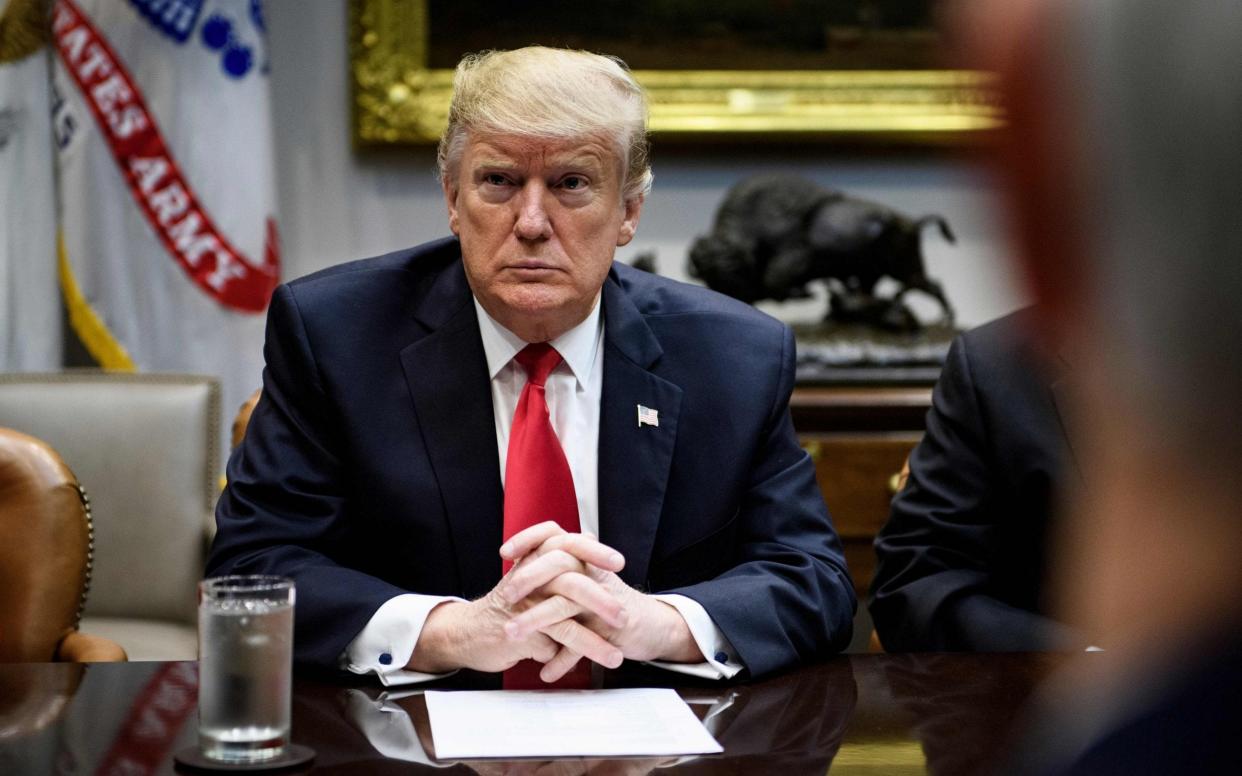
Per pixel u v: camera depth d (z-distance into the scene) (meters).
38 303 3.50
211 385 2.94
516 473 1.63
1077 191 0.32
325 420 1.72
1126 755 0.33
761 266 3.72
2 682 1.40
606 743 1.20
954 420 1.99
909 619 1.87
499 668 1.41
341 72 3.92
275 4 3.90
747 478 1.79
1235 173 0.31
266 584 1.13
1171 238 0.31
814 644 1.56
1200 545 0.32
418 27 3.84
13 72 3.47
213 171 3.57
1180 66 0.31
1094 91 0.31
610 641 1.42
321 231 3.93
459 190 1.68
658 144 3.94
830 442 3.42
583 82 1.62
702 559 1.75
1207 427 0.31
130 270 3.55
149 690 1.37
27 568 1.93
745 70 3.94
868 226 3.70
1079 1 0.32
